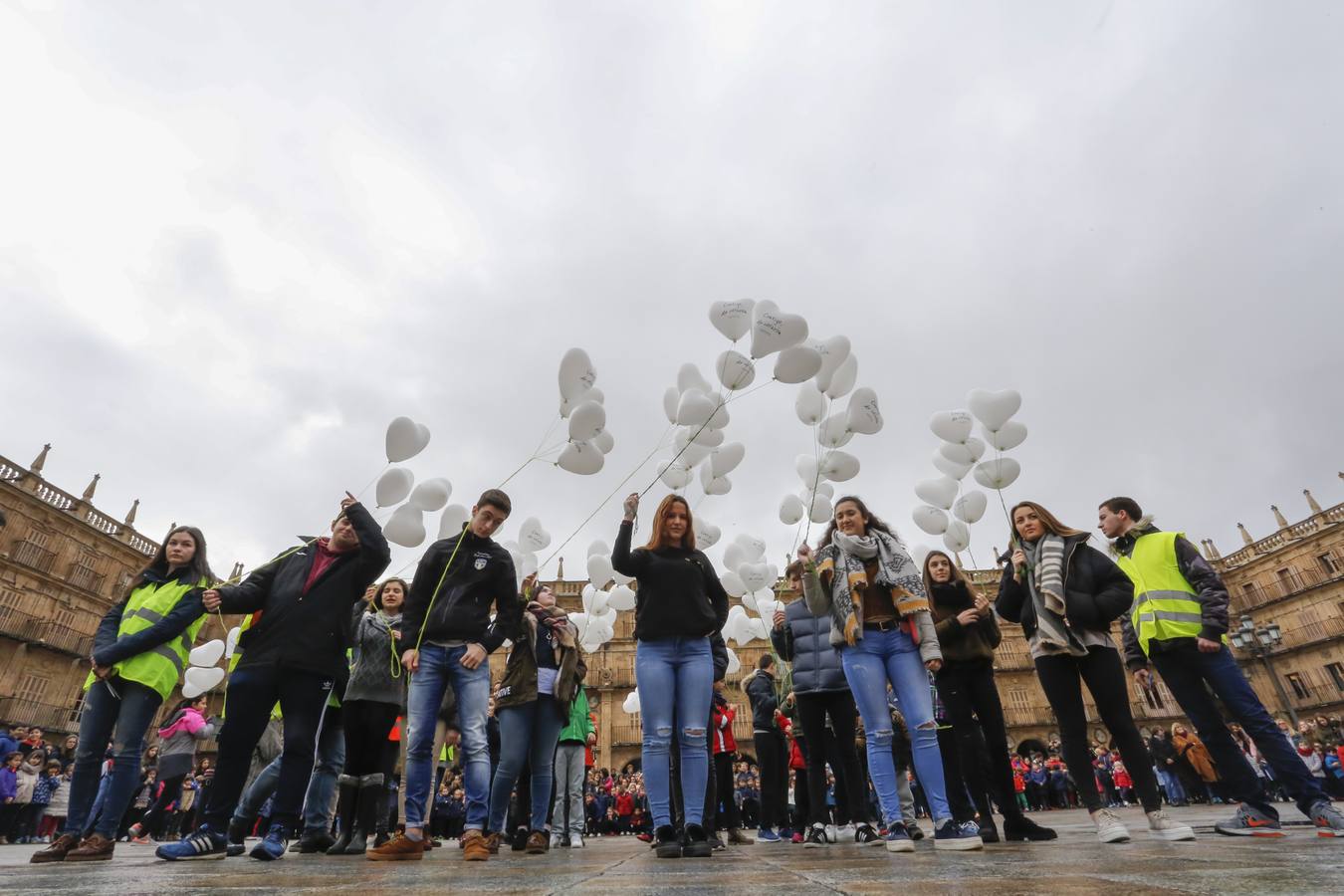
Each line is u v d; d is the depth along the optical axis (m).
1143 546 3.59
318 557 3.63
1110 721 3.12
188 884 1.79
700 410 4.99
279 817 3.10
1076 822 6.71
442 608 3.42
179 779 7.52
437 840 5.24
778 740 5.22
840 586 3.39
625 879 1.82
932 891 1.35
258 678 3.25
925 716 3.12
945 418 5.71
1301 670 27.00
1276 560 28.38
